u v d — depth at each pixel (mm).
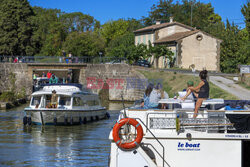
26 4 75750
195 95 10766
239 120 9164
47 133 22266
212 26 82375
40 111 25641
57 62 58938
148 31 72062
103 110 31109
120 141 8703
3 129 23953
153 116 9961
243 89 36938
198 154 8906
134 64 61625
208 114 9484
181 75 46219
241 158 8883
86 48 74438
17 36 74375
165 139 8945
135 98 51344
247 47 58500
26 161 14586
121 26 99438
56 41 88062
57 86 29781
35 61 58188
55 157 15305
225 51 61812
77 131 23156
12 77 56281
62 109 25812
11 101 42719
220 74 48531
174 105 11430
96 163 14242
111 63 57031
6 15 73375
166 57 61906
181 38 61750
